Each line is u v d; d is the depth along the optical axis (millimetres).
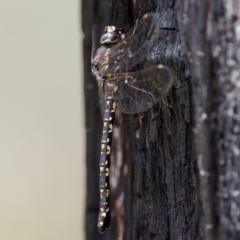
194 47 418
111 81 467
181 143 443
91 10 488
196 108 418
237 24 413
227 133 414
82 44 498
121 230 484
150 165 456
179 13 423
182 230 445
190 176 442
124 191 482
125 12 472
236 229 412
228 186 413
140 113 462
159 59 443
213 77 416
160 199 455
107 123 472
